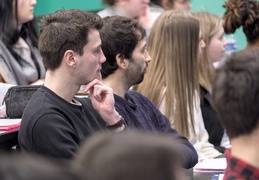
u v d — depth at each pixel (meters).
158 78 4.79
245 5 5.07
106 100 3.54
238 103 2.08
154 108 4.23
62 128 3.14
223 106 2.12
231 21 5.16
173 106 4.72
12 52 5.75
